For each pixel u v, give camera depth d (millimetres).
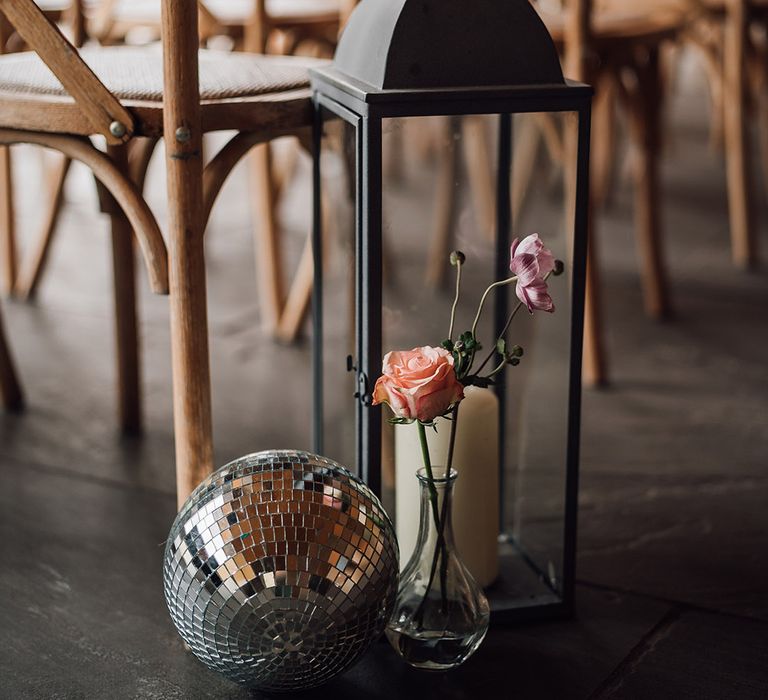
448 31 1010
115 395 1789
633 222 2775
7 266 2221
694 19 2240
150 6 2021
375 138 997
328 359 1944
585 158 1061
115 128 1063
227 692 1040
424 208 2857
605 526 1369
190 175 1030
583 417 1703
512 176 1299
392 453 1144
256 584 957
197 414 1085
